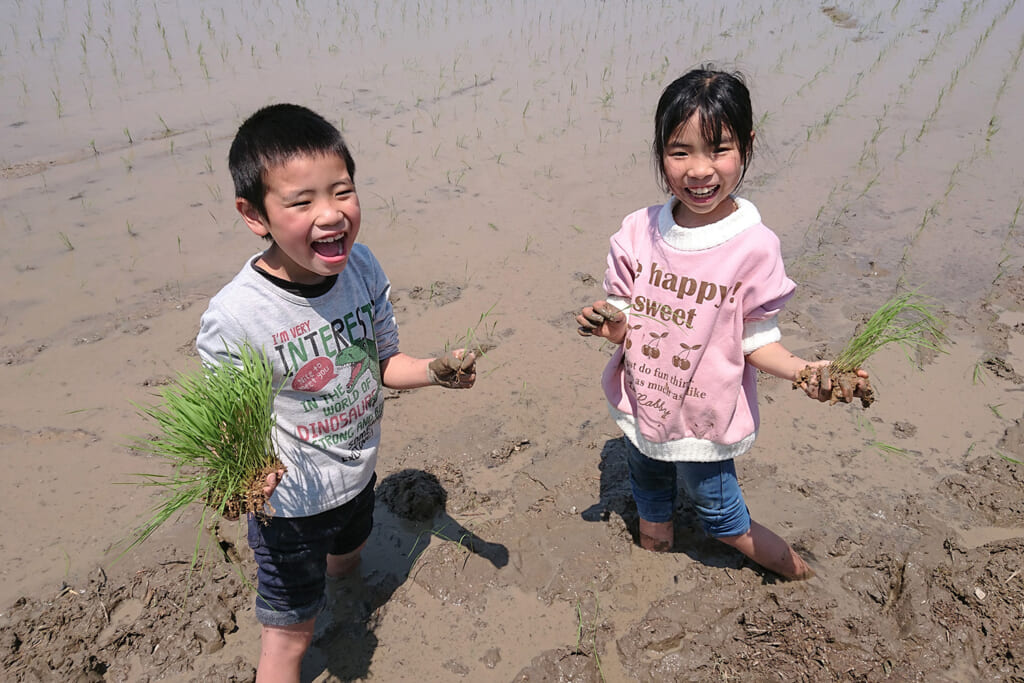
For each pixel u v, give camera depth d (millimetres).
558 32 10336
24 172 6449
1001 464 3775
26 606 3109
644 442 2893
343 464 2605
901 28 10430
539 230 5863
